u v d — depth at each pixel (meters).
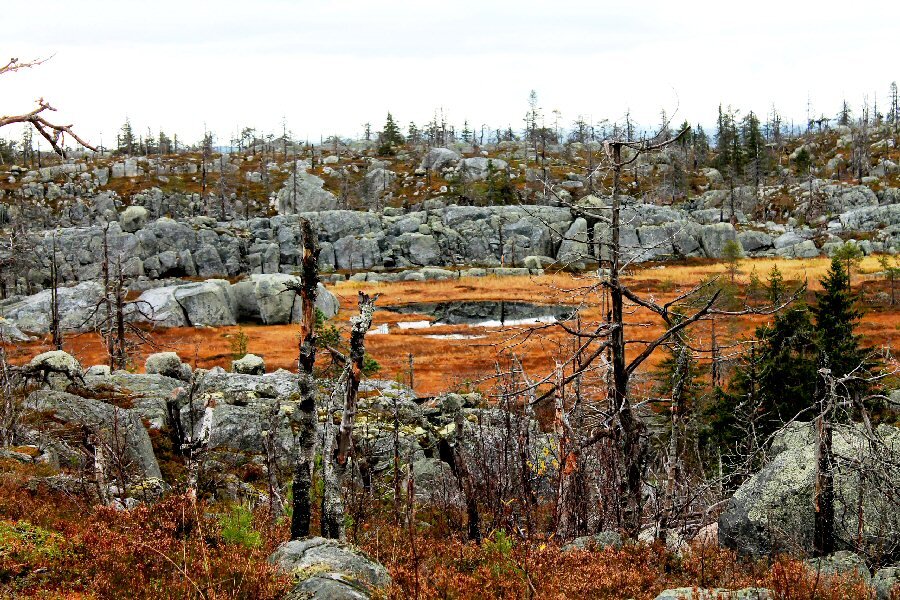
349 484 15.09
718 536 12.42
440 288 94.06
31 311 68.31
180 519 9.44
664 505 12.45
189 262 103.81
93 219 126.00
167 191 136.25
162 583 7.50
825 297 27.70
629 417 13.97
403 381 41.22
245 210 140.62
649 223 106.62
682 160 159.00
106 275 48.97
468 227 119.88
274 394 24.83
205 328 68.94
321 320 35.47
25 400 19.22
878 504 11.25
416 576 7.82
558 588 8.61
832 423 11.12
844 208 127.06
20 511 10.98
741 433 20.89
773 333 24.08
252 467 20.08
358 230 117.62
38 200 130.00
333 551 8.53
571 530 13.26
